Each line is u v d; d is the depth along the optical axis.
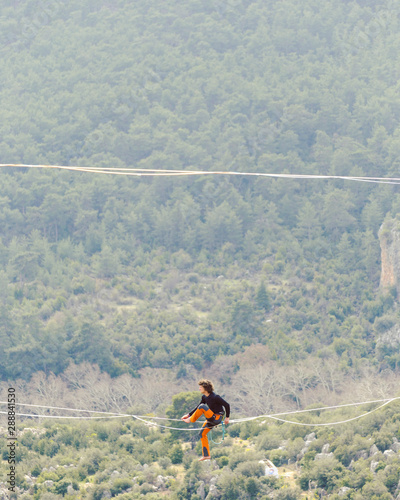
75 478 124.75
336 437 134.75
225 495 115.06
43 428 155.88
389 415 140.38
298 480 119.06
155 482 124.81
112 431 155.62
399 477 110.62
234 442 149.00
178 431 141.62
